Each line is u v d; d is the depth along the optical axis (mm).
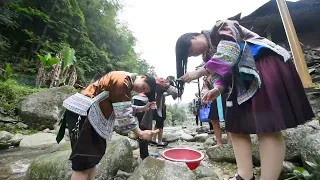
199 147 3844
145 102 2359
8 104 4785
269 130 1066
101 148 1465
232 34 1171
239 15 1629
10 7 8773
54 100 4969
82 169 1365
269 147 1123
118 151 2129
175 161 1823
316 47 5473
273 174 1119
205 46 1292
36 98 4867
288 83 1151
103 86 1460
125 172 2066
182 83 1344
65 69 7258
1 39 8086
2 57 8391
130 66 14703
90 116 1395
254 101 1132
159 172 1700
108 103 1485
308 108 1197
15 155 3107
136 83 1584
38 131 4586
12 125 4461
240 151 1272
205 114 3971
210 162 2629
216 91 1345
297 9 5477
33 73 8453
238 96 1200
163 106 3736
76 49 11227
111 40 14578
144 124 2422
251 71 1104
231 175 2203
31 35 9086
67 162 1982
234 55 1122
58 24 10367
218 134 3014
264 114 1096
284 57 1198
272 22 5770
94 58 11766
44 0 10148
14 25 8453
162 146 3818
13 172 2426
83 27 11711
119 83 1429
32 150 3414
